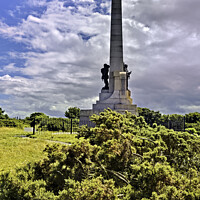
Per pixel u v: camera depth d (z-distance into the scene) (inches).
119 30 976.3
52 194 229.3
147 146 327.6
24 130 1077.1
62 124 1116.5
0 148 545.0
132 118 428.8
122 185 260.2
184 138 379.9
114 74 937.5
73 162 261.7
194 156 347.6
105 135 287.6
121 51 969.5
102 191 198.5
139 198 218.1
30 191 233.3
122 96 925.2
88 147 259.4
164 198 206.7
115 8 983.0
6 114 1625.2
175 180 235.6
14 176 263.3
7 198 228.8
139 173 232.8
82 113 882.8
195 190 230.2
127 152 265.0
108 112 359.6
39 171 279.0
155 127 450.0
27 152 512.1
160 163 252.1
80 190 202.7
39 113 1689.2
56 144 291.0
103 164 270.5
